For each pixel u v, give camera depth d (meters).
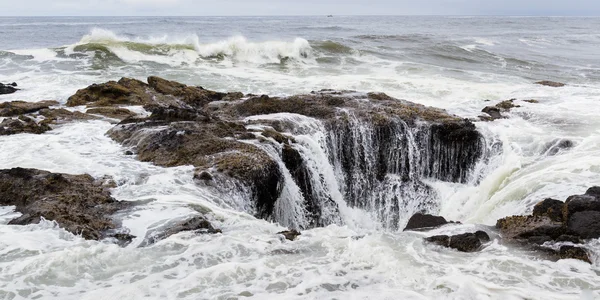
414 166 12.08
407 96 17.44
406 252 6.03
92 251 5.64
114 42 26.16
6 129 11.16
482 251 6.20
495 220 9.09
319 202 10.95
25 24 67.81
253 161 9.11
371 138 11.95
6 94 15.65
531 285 5.21
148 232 6.40
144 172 8.66
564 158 10.47
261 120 11.84
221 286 5.04
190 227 6.54
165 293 4.88
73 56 24.14
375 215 11.80
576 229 6.42
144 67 23.00
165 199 7.46
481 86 19.05
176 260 5.62
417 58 27.69
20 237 6.03
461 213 10.88
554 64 28.14
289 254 5.87
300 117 12.20
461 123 12.02
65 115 12.72
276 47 26.42
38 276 5.12
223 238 6.25
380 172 12.05
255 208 8.73
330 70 23.25
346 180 12.01
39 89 16.72
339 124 11.94
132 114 13.29
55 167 8.84
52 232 6.22
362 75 21.62
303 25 72.69
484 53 30.64
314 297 4.82
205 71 22.23
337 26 69.62
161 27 60.88
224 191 8.28
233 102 13.79
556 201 7.39
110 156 9.62
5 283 4.98
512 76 22.94
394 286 5.09
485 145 11.74
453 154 11.94
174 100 14.81
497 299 4.88
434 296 4.88
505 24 89.12
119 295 4.82
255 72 22.27
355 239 6.44
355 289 5.02
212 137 10.12
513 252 6.15
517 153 11.19
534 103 15.04
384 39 38.00
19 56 23.81
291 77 20.86
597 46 42.06
